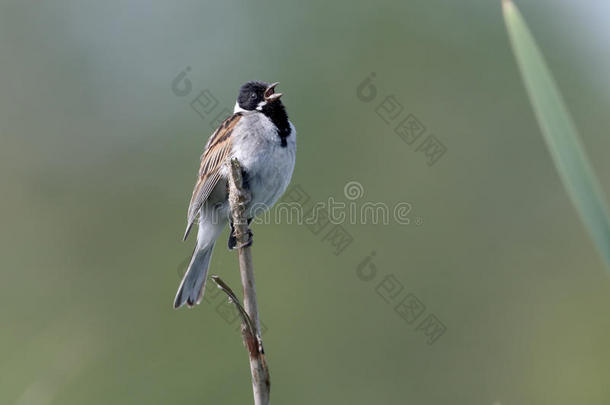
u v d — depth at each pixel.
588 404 11.80
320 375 12.23
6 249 12.54
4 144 13.13
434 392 12.08
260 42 13.80
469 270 12.95
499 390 12.12
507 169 13.48
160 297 12.43
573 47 14.81
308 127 13.39
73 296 12.41
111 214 13.06
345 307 12.80
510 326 12.63
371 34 13.79
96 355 11.70
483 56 13.82
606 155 14.46
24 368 11.20
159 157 13.46
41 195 12.98
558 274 12.83
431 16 14.03
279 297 12.69
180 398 11.49
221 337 11.93
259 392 4.76
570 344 12.34
